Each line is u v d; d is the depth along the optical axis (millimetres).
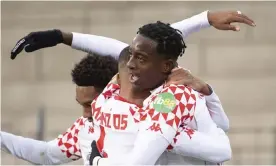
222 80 35469
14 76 36094
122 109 9758
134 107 9734
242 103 34906
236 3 36562
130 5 36969
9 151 11555
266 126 32375
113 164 9445
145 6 36875
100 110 10047
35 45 10844
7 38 36938
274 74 35719
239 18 10664
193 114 9508
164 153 9742
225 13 10797
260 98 35156
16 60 36250
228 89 35250
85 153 10641
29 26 37156
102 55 11070
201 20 10938
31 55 36312
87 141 10578
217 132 9742
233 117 34188
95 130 10180
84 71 10562
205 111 9648
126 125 9672
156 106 9391
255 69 35750
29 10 37375
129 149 9656
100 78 10570
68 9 37312
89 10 37219
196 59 35719
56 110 34750
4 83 35938
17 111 35125
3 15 37156
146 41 9398
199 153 9508
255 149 31062
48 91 35750
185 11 36406
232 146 31188
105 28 37031
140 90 9734
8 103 35500
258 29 36469
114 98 9945
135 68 9469
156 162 9719
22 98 35531
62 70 36219
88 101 10617
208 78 35500
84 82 10570
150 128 9312
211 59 35750
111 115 9812
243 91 35281
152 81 9547
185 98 9430
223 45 36062
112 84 10219
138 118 9672
